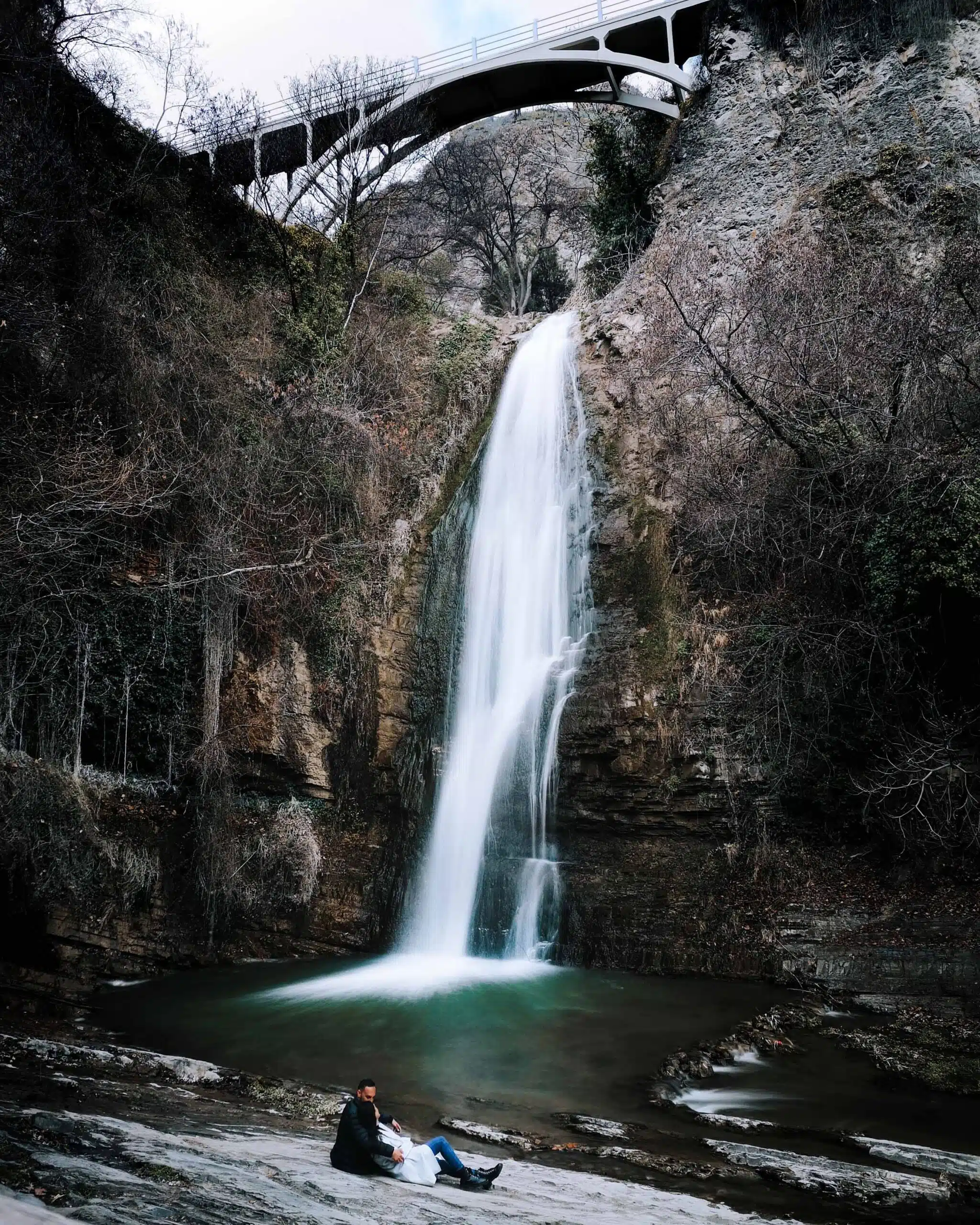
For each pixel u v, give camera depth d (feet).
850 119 80.12
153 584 61.36
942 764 48.32
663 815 56.65
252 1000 47.42
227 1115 29.45
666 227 86.12
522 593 71.26
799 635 55.21
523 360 85.40
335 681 65.10
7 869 49.67
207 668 62.44
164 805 59.31
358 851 61.36
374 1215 18.86
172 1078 34.83
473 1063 37.55
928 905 47.60
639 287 82.64
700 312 71.31
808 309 61.26
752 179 82.94
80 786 54.90
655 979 49.73
